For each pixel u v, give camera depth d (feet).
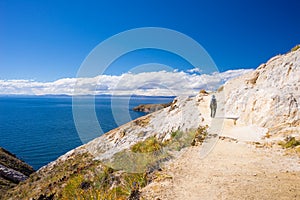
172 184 26.23
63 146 180.45
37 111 625.41
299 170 29.04
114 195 25.61
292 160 33.30
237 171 29.89
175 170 31.37
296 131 47.14
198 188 24.73
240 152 39.99
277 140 45.11
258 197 21.66
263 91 67.77
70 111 601.62
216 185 25.27
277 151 38.75
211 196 22.52
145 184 27.48
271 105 59.82
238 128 61.11
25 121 393.09
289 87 62.18
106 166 38.42
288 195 21.84
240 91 81.87
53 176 64.18
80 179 36.76
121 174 32.48
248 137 51.01
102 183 31.50
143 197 23.21
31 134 248.32
